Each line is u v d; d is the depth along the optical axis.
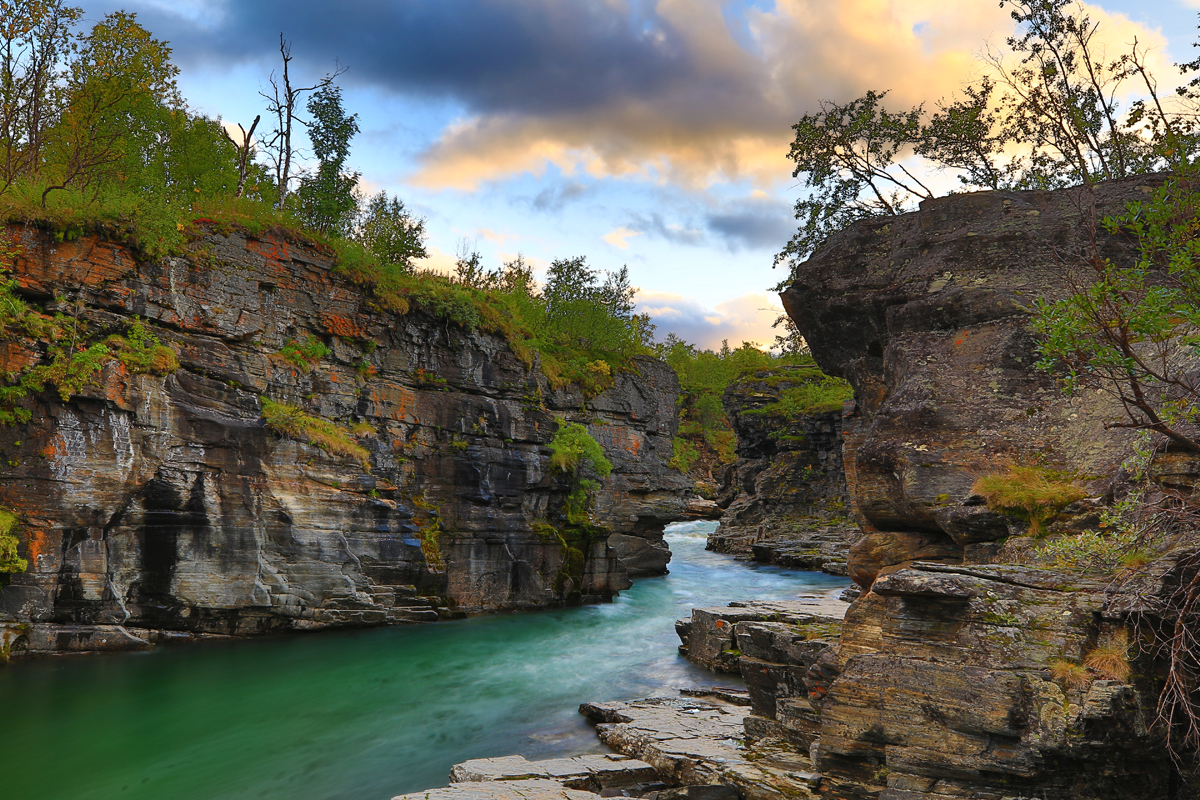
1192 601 6.98
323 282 25.17
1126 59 14.95
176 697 16.92
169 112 28.88
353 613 23.17
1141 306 7.33
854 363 13.72
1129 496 8.12
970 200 12.65
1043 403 10.33
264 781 13.12
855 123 24.03
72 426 18.72
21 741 14.34
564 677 19.20
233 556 21.09
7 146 21.75
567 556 29.20
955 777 7.43
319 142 32.06
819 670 11.25
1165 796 7.19
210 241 22.31
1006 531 9.39
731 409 58.66
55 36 22.62
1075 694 6.85
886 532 11.11
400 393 26.50
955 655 7.65
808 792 10.28
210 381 21.38
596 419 38.25
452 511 26.72
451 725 15.80
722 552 51.06
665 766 12.14
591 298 48.47
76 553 18.89
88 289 19.73
